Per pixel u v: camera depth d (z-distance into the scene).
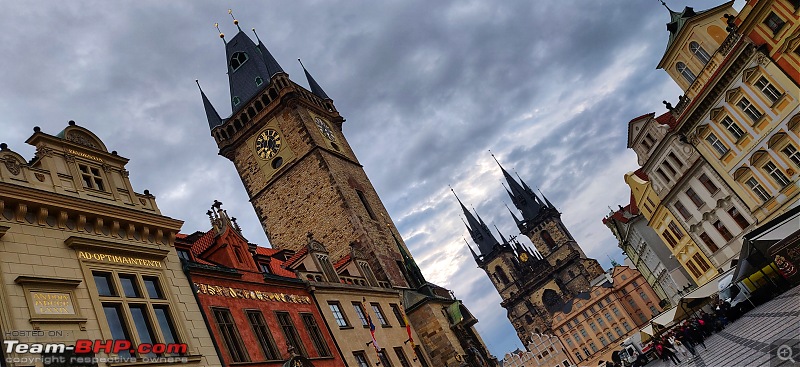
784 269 41.00
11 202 21.36
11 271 19.94
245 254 36.12
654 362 60.19
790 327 26.97
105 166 27.19
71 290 21.44
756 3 43.34
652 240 81.69
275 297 35.44
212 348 26.44
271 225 66.75
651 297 149.25
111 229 24.88
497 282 188.62
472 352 54.88
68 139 26.14
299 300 38.06
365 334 42.78
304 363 32.34
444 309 57.16
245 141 71.31
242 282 32.94
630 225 84.88
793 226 39.31
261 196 68.25
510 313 182.38
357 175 70.31
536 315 177.75
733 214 54.94
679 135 56.47
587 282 174.75
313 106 72.44
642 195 71.06
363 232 60.16
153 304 24.86
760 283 47.62
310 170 65.31
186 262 28.61
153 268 26.17
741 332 38.06
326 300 41.00
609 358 151.00
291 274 41.88
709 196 57.16
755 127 47.72
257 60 74.88
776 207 48.53
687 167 58.41
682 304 53.56
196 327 26.47
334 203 62.72
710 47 51.34
